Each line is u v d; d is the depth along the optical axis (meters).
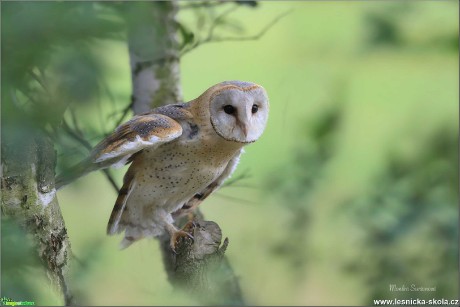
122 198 9.31
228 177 10.16
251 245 11.95
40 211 6.48
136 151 8.63
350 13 16.88
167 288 9.96
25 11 3.31
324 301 12.37
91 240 9.03
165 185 9.54
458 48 13.31
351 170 13.47
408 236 10.59
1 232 3.80
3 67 3.34
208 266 8.20
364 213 10.98
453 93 15.83
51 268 6.58
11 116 3.53
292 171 11.92
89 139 8.64
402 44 12.97
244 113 9.38
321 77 16.66
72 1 3.42
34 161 6.41
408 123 13.46
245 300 10.23
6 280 3.71
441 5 13.09
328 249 11.66
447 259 10.72
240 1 10.09
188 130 9.39
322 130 12.73
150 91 10.23
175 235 8.38
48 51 3.32
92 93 3.39
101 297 9.59
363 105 17.05
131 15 3.61
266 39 19.52
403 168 11.53
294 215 11.76
